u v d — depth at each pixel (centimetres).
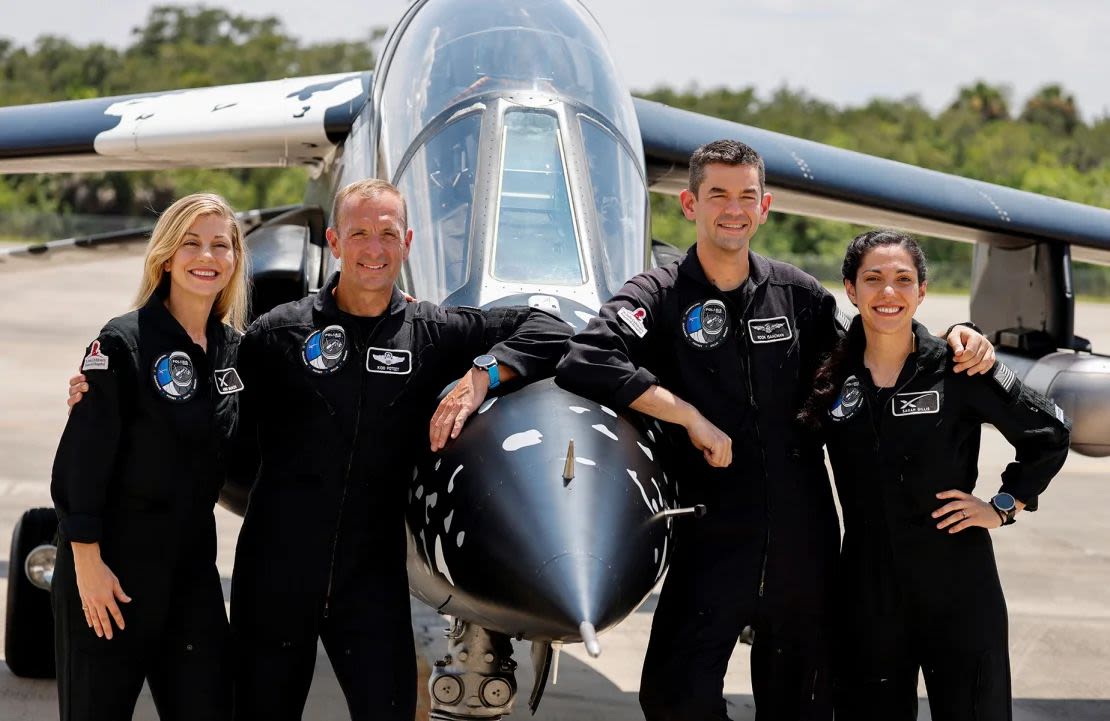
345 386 411
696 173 427
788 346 430
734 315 427
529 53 553
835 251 5203
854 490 434
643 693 423
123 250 909
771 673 430
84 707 398
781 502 420
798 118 7900
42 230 5234
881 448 426
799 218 5288
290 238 701
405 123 551
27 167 779
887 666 438
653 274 435
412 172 526
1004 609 435
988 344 427
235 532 1062
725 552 418
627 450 396
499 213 494
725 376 423
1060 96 9519
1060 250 762
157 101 766
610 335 415
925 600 429
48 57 8138
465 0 600
